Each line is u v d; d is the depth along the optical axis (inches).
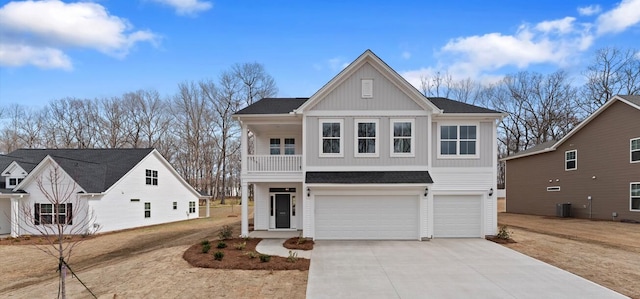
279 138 805.9
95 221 853.8
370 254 533.3
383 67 658.8
